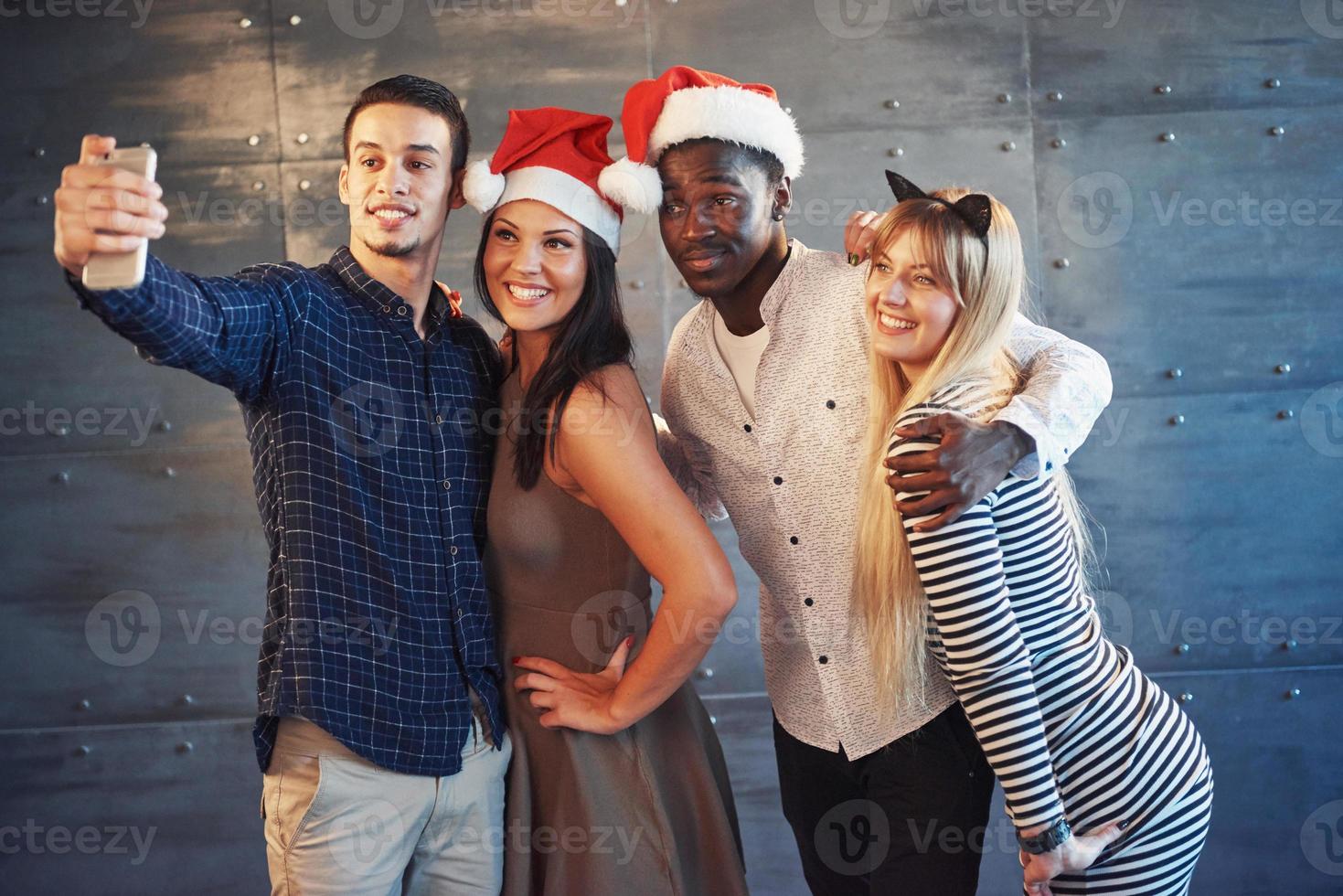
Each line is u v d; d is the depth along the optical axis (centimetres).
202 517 302
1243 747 299
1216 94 295
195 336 127
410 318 156
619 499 154
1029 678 140
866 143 296
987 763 169
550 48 296
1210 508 298
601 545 163
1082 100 296
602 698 160
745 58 296
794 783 184
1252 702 299
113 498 302
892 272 149
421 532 153
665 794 165
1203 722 300
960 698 143
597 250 160
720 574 154
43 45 299
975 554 137
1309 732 299
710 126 159
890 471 150
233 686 302
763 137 162
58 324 301
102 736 304
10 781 304
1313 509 298
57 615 303
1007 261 148
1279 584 298
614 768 163
